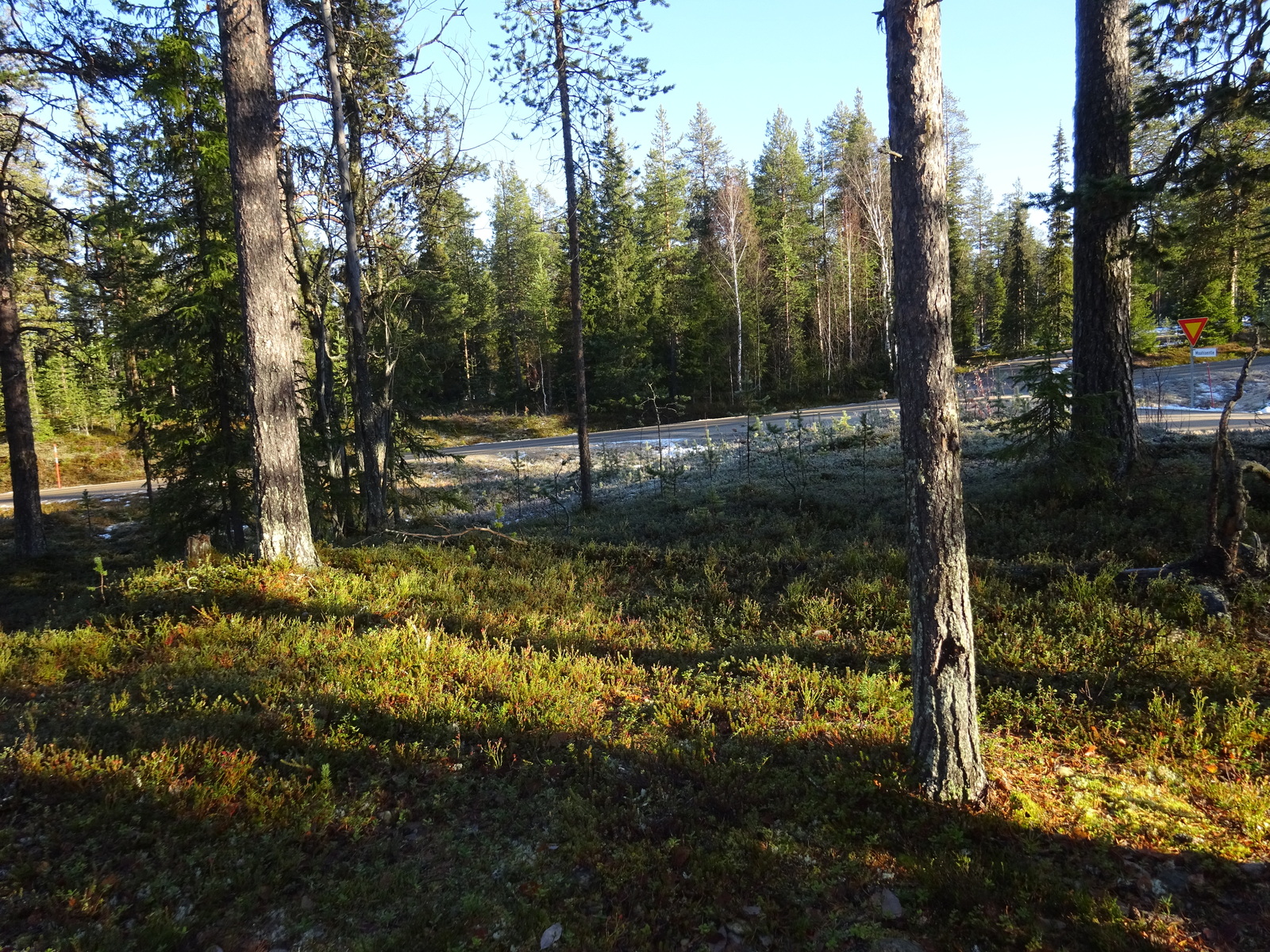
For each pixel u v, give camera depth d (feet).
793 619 27.58
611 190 61.41
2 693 20.93
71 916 12.21
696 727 18.88
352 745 17.34
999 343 156.04
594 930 12.38
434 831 14.97
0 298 60.75
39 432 138.82
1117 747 17.26
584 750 17.49
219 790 15.16
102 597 29.71
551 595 30.91
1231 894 12.99
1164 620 22.80
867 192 134.82
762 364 159.12
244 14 30.48
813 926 12.50
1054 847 14.11
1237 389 24.20
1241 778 16.02
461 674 21.67
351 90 47.98
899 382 15.19
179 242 50.01
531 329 168.35
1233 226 43.70
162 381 53.47
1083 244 37.19
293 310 50.24
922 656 15.38
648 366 152.15
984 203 201.87
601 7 49.98
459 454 107.55
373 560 35.45
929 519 14.90
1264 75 30.89
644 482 67.87
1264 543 27.09
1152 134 57.11
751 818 14.84
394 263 53.11
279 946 12.13
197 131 47.91
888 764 16.15
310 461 49.65
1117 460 36.40
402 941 12.10
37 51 46.83
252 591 28.58
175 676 21.34
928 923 12.55
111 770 15.80
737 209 151.64
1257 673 19.75
